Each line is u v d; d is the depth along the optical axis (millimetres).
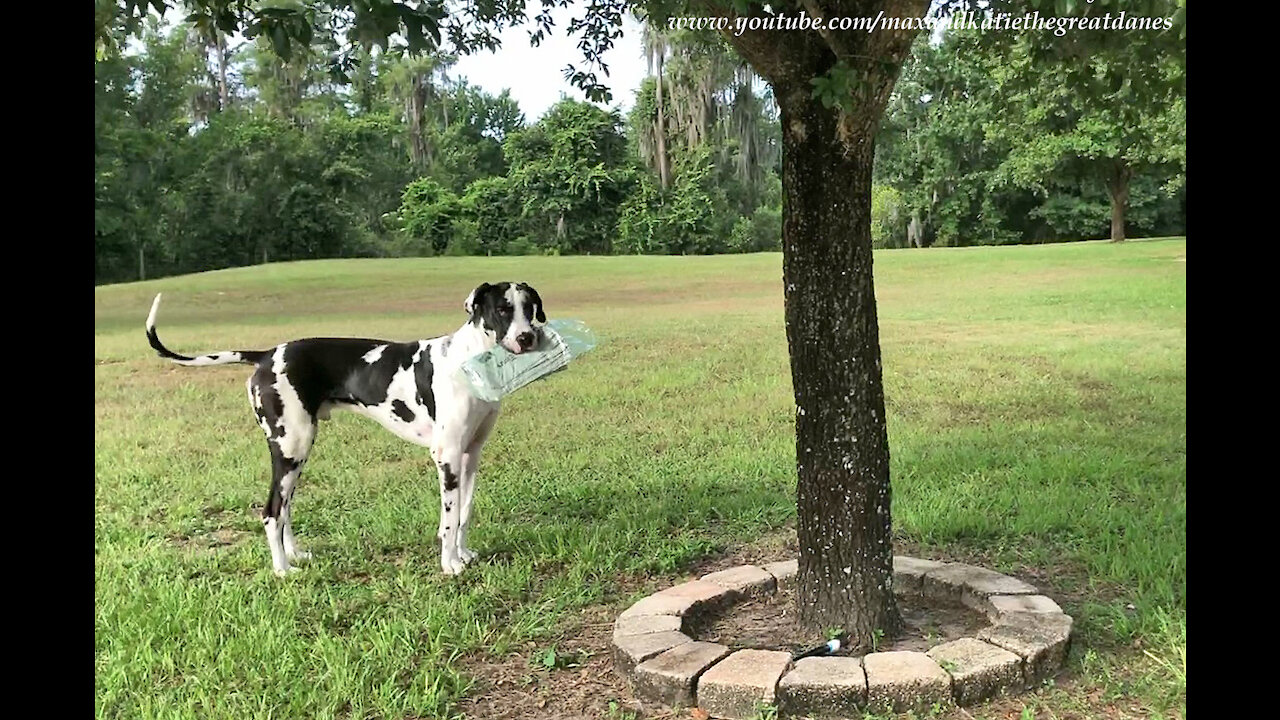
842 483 3572
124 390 9906
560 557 4863
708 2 3061
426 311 16219
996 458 6383
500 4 4641
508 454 7047
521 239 35688
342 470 6750
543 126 36656
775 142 33875
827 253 3445
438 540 5215
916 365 9883
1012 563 4570
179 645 3857
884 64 2996
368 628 4004
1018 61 5312
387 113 37281
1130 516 4996
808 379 3561
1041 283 17703
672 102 31906
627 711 3262
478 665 3695
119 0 3662
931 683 3133
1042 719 3084
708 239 33312
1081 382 8766
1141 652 3504
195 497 6188
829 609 3652
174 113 27922
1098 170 25125
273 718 3279
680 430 7625
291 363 4820
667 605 3877
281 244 32562
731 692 3168
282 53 2982
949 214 34594
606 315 15227
